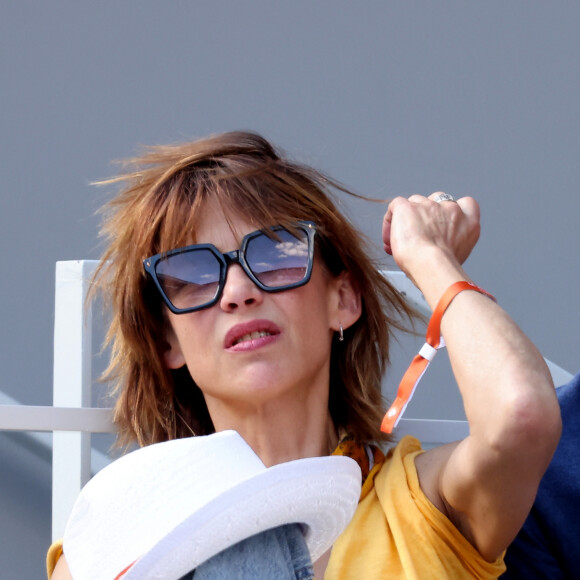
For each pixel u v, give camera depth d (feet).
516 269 36.86
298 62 37.58
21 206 34.17
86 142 35.12
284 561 15.87
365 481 23.39
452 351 19.56
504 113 38.04
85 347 26.45
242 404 22.91
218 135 25.18
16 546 29.32
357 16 38.01
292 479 15.76
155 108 36.06
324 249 24.25
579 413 23.70
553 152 37.99
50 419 24.72
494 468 18.98
